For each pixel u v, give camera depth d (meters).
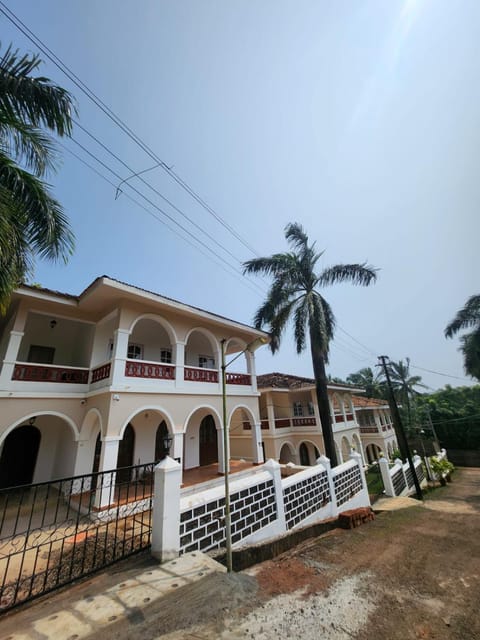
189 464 12.64
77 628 2.61
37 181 6.13
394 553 4.98
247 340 14.10
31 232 6.51
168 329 10.55
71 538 5.62
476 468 29.55
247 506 5.30
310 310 12.57
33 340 11.08
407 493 13.73
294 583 3.72
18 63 5.77
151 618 2.73
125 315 9.24
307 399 21.30
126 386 8.54
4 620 2.82
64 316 9.95
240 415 18.98
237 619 2.81
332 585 3.70
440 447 32.53
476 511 8.69
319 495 7.41
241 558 4.35
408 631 2.77
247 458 16.69
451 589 3.62
